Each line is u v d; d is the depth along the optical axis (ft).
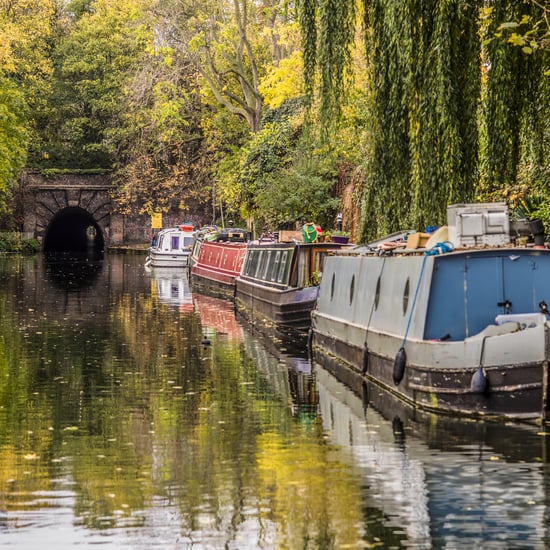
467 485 51.55
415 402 70.44
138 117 311.27
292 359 97.50
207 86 278.67
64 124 348.59
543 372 62.18
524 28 73.31
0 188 262.67
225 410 72.13
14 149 266.16
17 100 269.64
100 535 45.03
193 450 59.88
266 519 46.88
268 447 60.44
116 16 341.00
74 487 52.19
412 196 79.25
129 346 107.04
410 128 78.13
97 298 168.66
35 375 87.86
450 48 75.56
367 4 84.33
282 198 194.80
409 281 73.56
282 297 126.72
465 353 65.00
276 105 200.34
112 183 339.98
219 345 108.37
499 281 69.56
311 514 47.55
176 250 263.29
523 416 63.41
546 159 83.71
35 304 155.84
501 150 75.87
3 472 55.26
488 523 46.11
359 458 57.21
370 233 87.04
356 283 89.92
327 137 86.48
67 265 268.00
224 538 44.50
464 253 69.41
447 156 75.51
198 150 319.88
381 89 83.15
